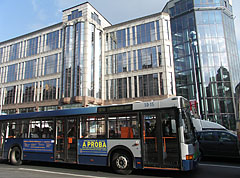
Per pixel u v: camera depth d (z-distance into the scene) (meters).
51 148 9.45
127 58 33.12
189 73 33.50
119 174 7.80
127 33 34.00
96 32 34.44
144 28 32.72
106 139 8.27
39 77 37.25
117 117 8.27
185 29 35.22
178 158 6.85
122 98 32.03
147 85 30.62
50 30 37.84
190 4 35.22
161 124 7.39
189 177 7.22
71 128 9.19
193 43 33.78
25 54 40.34
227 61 32.22
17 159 10.41
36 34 39.66
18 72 40.47
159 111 7.53
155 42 31.31
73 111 9.33
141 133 7.62
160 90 29.48
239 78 33.75
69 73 32.72
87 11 33.66
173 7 37.69
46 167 9.63
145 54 31.80
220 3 34.50
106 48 35.31
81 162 8.61
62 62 34.31
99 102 32.78
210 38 33.25
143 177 7.26
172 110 7.32
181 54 35.16
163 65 30.02
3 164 10.92
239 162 10.47
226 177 7.18
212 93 31.19
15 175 7.76
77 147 8.81
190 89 32.91
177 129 7.06
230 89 31.25
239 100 7.77
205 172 8.04
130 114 8.03
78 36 33.22
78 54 32.53
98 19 36.25
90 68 32.59
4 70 42.69
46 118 9.97
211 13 34.19
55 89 34.66
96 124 8.66
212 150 11.02
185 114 7.55
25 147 10.24
